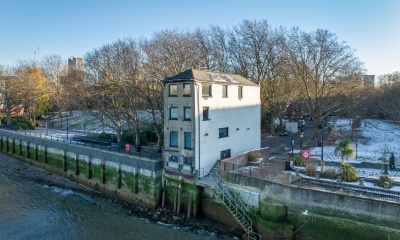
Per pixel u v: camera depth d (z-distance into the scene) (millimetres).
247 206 25656
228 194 26219
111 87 42094
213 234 25906
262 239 23766
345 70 49312
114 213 30875
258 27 56781
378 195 21594
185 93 29516
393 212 19562
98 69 46625
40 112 79312
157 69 42438
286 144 48281
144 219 29297
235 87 34250
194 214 28719
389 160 32062
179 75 30703
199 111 29125
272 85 57062
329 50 49219
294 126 63344
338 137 52031
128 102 46188
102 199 35031
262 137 56312
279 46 55375
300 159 32000
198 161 29094
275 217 23203
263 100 58125
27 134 53375
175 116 30484
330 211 21719
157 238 25469
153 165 31250
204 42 56781
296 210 23031
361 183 24484
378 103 68875
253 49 56625
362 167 31859
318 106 51250
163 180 31438
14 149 55125
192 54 47219
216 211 27844
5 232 26938
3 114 77188
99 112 52812
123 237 25859
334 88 51750
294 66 53094
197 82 28969
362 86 60250
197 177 28969
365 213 20500
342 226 21062
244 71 57156
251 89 37062
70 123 72438
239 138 35062
